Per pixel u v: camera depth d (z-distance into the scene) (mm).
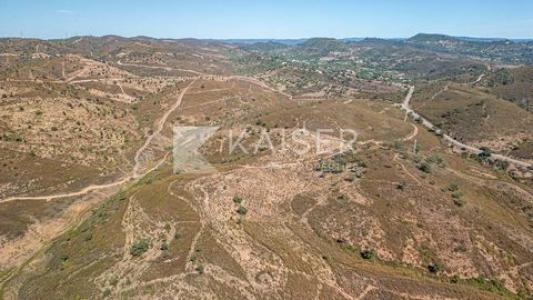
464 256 82812
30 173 124312
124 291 67188
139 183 121375
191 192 96438
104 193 126188
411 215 91688
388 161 118062
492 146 197125
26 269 85750
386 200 96250
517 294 77062
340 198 97875
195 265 70938
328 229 89188
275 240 82188
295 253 79500
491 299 74125
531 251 84625
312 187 103875
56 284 73188
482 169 145625
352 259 82188
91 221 96688
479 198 107438
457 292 75000
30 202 114750
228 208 90438
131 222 86125
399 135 169000
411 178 106438
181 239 77938
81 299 67312
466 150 190125
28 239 101375
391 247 84688
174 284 67500
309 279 73438
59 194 121062
